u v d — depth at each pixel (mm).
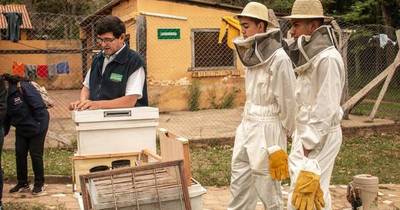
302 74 4297
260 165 4566
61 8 32031
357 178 5520
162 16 15609
